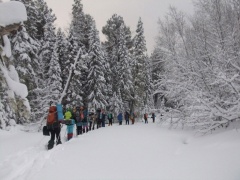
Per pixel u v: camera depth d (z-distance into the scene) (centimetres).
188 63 1252
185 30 1373
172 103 1464
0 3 586
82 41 4322
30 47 2311
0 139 1312
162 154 741
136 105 4178
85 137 1252
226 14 1231
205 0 1267
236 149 645
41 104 2250
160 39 1445
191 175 534
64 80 3198
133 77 4278
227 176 502
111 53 4903
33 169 670
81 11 4422
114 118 4131
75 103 3158
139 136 1127
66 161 734
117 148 873
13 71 666
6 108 1747
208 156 649
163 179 527
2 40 643
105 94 3862
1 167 718
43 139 1242
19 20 584
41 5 3697
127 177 557
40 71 2786
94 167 652
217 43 1213
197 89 1160
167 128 1423
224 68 1085
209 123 966
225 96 1088
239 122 960
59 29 3419
